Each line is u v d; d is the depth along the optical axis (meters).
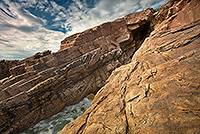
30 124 11.62
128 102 4.90
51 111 13.32
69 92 15.19
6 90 10.43
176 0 20.44
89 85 18.00
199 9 8.79
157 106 3.66
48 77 13.20
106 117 4.93
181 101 3.24
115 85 7.20
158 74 5.27
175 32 8.95
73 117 13.10
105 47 21.33
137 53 11.10
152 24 26.42
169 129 2.74
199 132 2.25
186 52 5.58
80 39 17.66
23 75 11.97
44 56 15.41
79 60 16.36
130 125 3.86
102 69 20.52
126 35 24.72
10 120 10.40
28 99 11.43
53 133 11.06
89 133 4.47
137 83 5.78
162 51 7.25
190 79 3.73
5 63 14.74
